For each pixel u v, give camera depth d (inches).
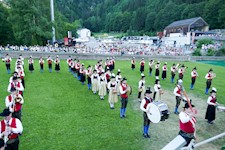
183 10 3326.8
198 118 370.9
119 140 281.6
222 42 1849.2
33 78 622.2
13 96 269.3
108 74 509.0
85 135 291.1
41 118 339.3
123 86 348.8
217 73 867.4
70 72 741.3
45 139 274.8
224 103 461.4
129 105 426.6
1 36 1764.3
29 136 279.7
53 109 382.0
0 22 1726.1
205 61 1379.2
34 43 1571.1
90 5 6988.2
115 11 5757.9
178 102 379.2
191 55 1445.6
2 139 185.3
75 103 421.4
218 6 2765.7
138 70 851.4
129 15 4692.4
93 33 5383.9
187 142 199.8
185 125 198.4
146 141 282.5
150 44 2210.9
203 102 465.7
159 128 324.5
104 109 396.2
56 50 1218.6
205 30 2539.4
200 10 3078.2
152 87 580.4
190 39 2091.5
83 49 1266.0
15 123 191.2
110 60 808.9
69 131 300.5
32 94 465.1
